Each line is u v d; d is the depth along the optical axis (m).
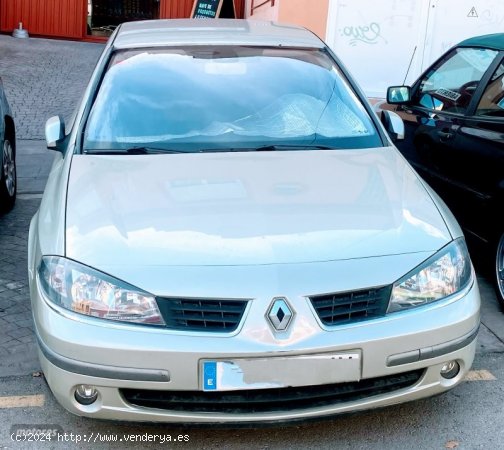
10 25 14.05
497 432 3.17
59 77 11.32
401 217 3.09
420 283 2.83
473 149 4.68
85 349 2.64
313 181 3.34
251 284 2.67
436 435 3.13
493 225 4.40
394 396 2.83
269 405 2.75
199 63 4.20
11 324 4.11
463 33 8.91
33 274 3.07
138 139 3.72
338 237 2.90
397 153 3.82
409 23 8.80
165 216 2.99
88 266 2.76
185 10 14.65
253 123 3.88
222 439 3.09
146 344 2.62
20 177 7.21
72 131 3.84
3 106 5.93
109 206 3.08
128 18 14.66
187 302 2.66
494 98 4.70
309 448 3.04
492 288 4.66
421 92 5.80
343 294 2.71
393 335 2.71
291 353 2.62
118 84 4.01
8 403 3.35
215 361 2.62
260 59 4.29
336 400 2.79
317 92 4.13
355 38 8.83
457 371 2.96
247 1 11.92
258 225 2.94
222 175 3.36
